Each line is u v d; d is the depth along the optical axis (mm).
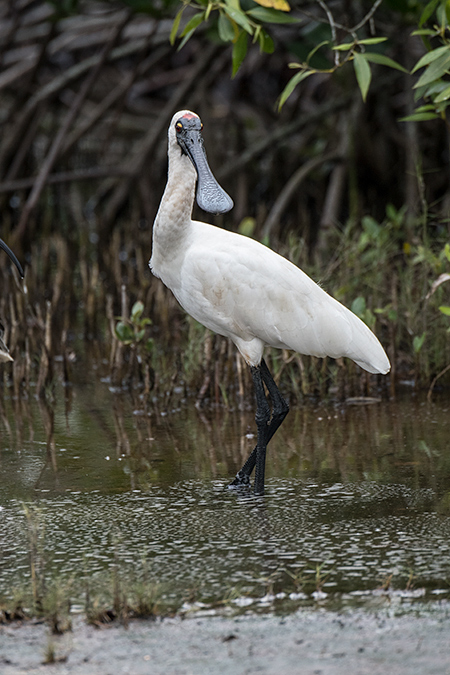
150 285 19219
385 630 6004
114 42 23125
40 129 31266
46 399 13141
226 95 31031
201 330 13500
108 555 7328
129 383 13961
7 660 5715
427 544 7414
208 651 5785
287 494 8781
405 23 19078
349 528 7816
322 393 12844
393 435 10766
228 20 10914
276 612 6277
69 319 18797
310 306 9375
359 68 10555
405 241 18797
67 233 24500
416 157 20234
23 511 8414
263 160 27891
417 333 13734
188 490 8977
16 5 24672
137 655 5754
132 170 24891
